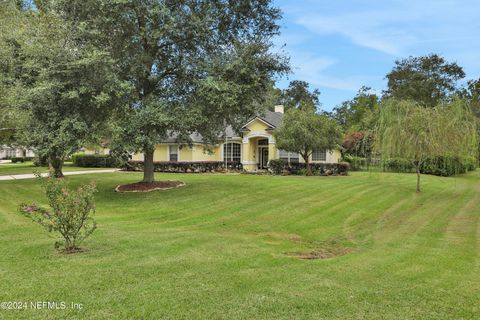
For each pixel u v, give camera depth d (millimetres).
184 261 5992
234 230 9109
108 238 7535
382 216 11172
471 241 7996
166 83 14883
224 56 13602
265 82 13758
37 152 13820
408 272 5633
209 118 14367
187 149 28797
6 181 19422
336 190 15797
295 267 5883
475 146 13922
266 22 14734
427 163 24688
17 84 14344
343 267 5906
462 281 5207
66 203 6383
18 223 8977
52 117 12734
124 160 13273
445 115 14141
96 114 13289
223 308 4203
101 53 11852
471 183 20234
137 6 12477
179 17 13102
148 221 10023
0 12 17531
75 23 12953
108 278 5105
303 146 23484
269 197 13789
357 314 4090
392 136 14875
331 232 9203
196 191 14773
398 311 4180
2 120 17516
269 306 4266
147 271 5434
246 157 29188
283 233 8992
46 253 6328
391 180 20734
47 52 12141
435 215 11328
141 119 12398
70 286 4789
